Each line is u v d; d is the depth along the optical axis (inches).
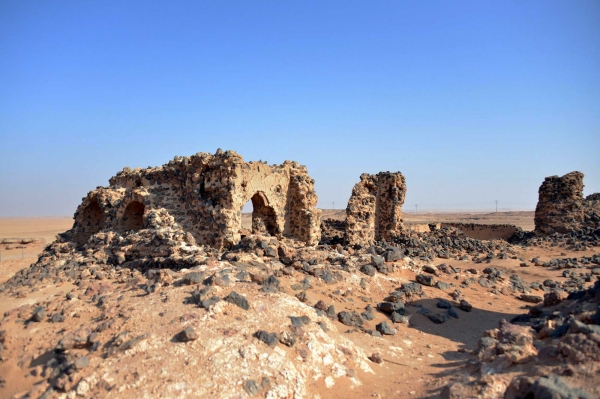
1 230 3063.5
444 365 395.9
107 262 785.6
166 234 737.6
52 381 319.3
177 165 979.9
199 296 402.6
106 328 373.4
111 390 293.7
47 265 768.3
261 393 301.9
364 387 341.7
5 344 387.2
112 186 1126.4
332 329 425.7
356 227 1187.3
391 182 1282.0
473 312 587.2
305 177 1136.2
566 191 1339.8
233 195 871.1
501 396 264.7
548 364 288.4
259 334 354.6
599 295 445.1
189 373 308.5
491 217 4790.8
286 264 674.2
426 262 862.5
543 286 767.1
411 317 534.0
